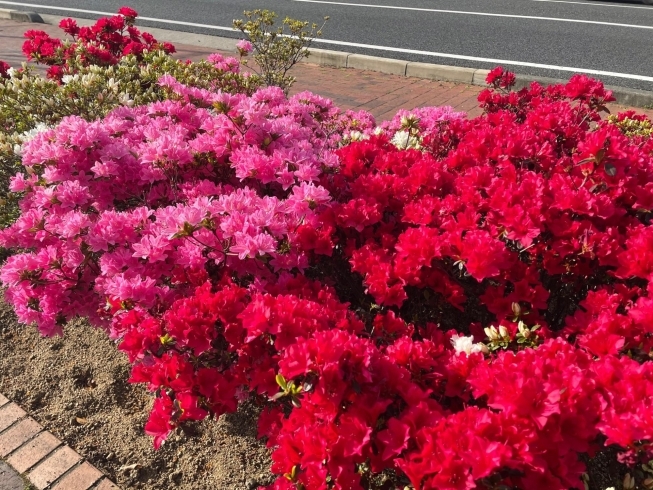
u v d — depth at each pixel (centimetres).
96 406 232
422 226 193
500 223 192
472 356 154
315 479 129
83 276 220
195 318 159
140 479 204
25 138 276
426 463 121
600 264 185
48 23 988
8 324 275
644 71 619
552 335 184
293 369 135
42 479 203
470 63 671
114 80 350
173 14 1002
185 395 156
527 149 237
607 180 202
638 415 122
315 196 203
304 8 1041
